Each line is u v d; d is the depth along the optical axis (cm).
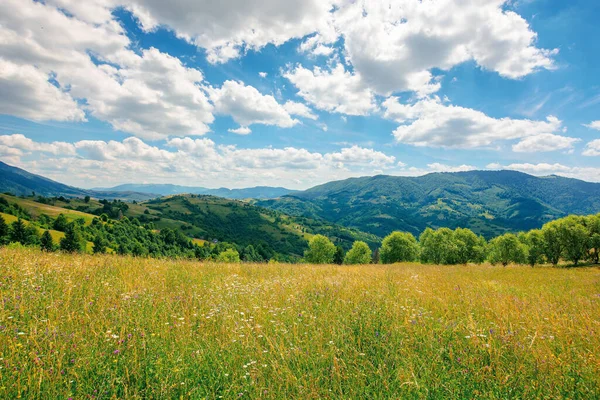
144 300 614
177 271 1038
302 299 731
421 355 436
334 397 335
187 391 330
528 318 607
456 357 432
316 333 500
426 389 343
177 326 486
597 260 4834
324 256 8594
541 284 1396
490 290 1027
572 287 1277
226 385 344
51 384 310
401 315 613
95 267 916
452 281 1234
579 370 391
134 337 423
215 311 588
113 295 624
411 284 1011
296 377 368
